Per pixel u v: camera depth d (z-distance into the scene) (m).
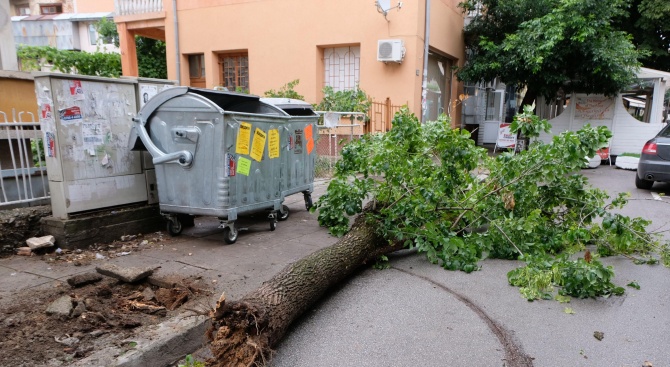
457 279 4.59
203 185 4.99
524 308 3.90
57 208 4.74
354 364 2.99
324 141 11.75
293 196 8.28
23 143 5.03
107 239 5.04
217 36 14.10
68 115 4.63
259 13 13.36
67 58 14.38
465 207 5.37
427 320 3.65
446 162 5.29
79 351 2.77
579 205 5.71
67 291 3.69
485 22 14.73
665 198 9.09
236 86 14.24
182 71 15.00
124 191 5.25
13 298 3.54
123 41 15.66
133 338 2.92
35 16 25.45
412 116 5.39
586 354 3.15
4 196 4.84
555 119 15.54
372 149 5.64
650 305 3.98
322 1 12.45
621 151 15.05
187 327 3.07
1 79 5.56
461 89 15.95
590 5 11.88
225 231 5.14
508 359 3.07
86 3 26.78
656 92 15.09
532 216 4.98
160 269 4.28
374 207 5.48
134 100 5.35
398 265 5.04
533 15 13.47
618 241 5.11
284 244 5.25
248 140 5.15
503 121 21.19
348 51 12.73
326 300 4.05
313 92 12.99
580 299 4.11
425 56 11.79
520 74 13.44
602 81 13.54
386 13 11.53
